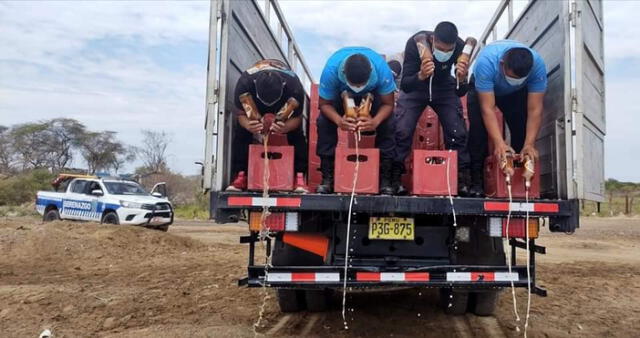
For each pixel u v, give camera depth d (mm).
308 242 4555
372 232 4379
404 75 4930
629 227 22406
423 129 5594
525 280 4238
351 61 4188
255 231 4344
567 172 4199
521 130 5082
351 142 4770
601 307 6188
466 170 4840
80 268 9258
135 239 12195
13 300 6289
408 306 5914
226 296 6469
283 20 7219
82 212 16031
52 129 53688
